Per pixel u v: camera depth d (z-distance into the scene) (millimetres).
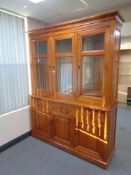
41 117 2781
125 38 5051
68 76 2334
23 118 2873
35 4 2238
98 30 1892
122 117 3996
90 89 2137
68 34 2186
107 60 1876
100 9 2506
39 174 2010
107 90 1932
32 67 2842
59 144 2551
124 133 3111
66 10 2520
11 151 2518
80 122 2215
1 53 2441
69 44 2234
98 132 2055
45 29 2434
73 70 2225
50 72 2549
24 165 2184
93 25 1918
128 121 3723
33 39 2703
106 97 1952
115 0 2158
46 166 2156
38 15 2742
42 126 2799
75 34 2107
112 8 2471
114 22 1755
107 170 2053
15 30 2635
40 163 2219
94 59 2047
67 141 2439
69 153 2434
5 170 2088
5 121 2535
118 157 2332
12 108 2697
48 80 2611
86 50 2072
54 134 2607
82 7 2406
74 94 2271
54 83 2516
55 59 2439
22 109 2840
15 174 2014
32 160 2287
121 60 5367
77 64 2166
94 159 2146
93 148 2146
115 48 1893
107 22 1802
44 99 2637
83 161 2242
